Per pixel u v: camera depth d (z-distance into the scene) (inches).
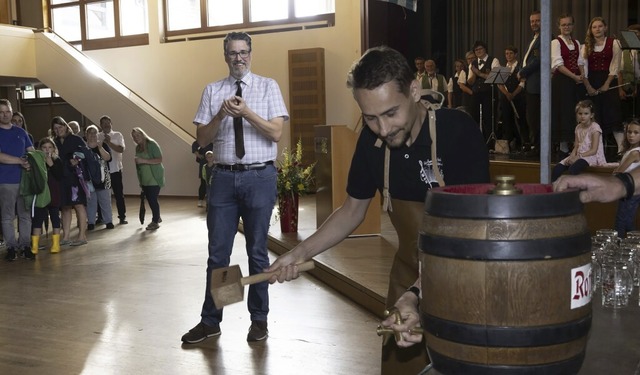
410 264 78.2
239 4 525.7
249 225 159.0
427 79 393.7
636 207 190.2
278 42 506.0
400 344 57.0
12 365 153.1
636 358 49.9
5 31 542.6
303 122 491.8
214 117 148.3
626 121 260.1
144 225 372.2
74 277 242.7
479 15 450.3
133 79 567.5
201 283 227.9
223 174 156.6
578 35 398.0
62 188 301.1
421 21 457.7
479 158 71.4
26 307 203.0
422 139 71.6
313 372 143.2
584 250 41.7
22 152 275.7
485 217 40.7
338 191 265.3
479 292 40.5
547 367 41.0
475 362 41.5
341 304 194.2
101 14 581.3
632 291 70.9
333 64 487.5
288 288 212.8
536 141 301.0
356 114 481.7
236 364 149.6
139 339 169.3
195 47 538.0
